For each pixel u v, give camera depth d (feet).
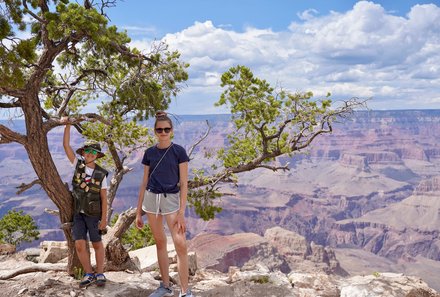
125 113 38.70
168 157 19.04
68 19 25.68
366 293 20.94
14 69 23.68
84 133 39.58
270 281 22.36
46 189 26.05
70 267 26.73
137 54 33.63
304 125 40.47
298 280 24.90
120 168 44.27
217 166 43.24
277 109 40.47
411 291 21.30
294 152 41.16
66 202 26.43
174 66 34.86
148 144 42.75
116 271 29.40
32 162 25.93
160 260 19.76
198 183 40.75
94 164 23.82
